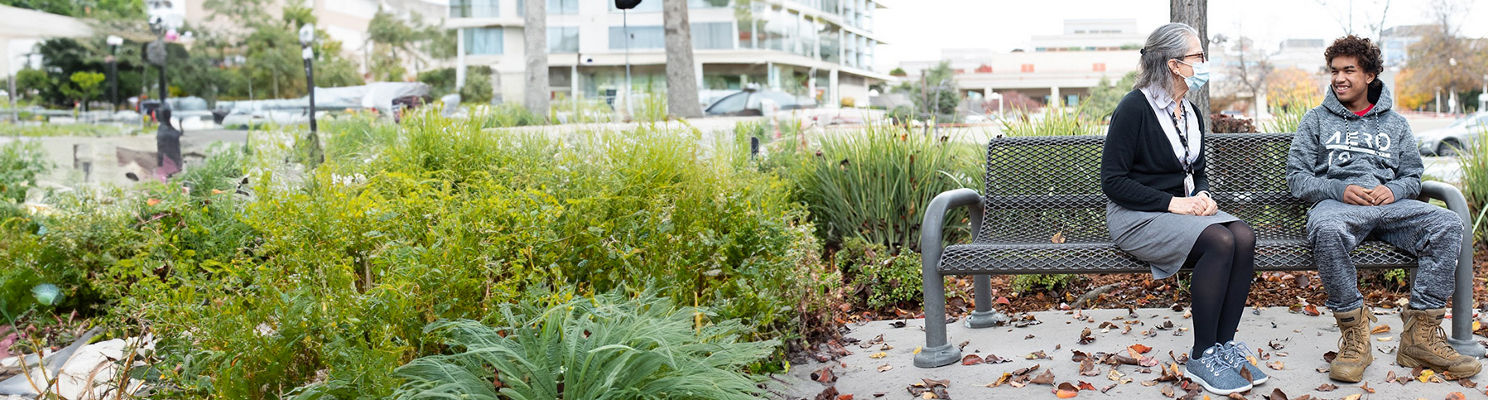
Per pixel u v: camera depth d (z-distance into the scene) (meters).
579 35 40.59
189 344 2.21
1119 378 2.95
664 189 3.35
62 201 4.29
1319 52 52.31
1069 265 3.07
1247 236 2.84
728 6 43.06
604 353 2.20
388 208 2.86
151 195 4.18
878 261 4.40
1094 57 71.62
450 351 2.50
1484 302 3.88
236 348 2.13
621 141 3.79
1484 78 35.16
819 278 3.49
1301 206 3.53
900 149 5.03
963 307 4.23
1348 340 2.87
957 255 3.14
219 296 2.41
